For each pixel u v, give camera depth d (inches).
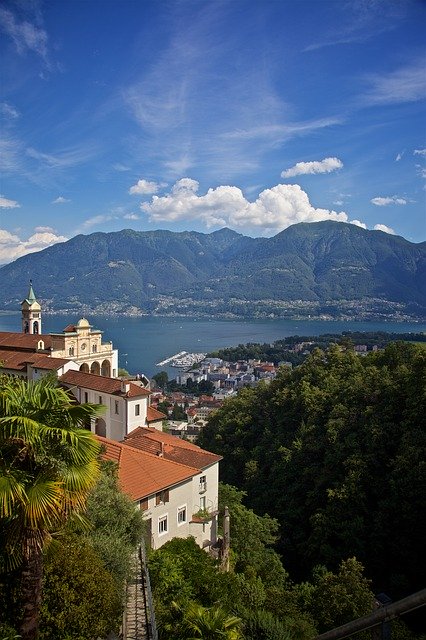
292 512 2620.6
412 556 2065.7
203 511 1765.5
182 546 1384.1
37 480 569.3
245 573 1790.1
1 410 584.1
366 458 2421.3
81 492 610.5
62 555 732.7
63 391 647.1
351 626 319.3
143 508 1467.8
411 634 1359.5
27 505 555.2
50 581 706.8
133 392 2416.3
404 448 2298.2
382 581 2112.5
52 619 685.9
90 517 996.6
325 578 1551.4
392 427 2504.9
